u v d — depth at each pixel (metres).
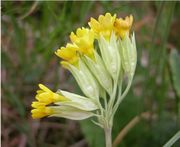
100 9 0.20
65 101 0.10
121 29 0.10
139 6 0.20
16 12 0.17
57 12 0.19
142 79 0.20
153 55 0.17
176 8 0.21
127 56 0.10
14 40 0.19
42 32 0.18
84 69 0.10
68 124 0.20
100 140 0.16
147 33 0.20
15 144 0.19
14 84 0.20
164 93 0.17
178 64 0.16
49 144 0.20
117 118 0.16
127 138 0.17
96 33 0.10
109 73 0.10
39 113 0.10
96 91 0.10
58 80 0.19
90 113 0.10
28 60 0.20
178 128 0.16
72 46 0.10
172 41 0.21
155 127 0.17
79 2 0.19
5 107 0.19
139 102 0.16
